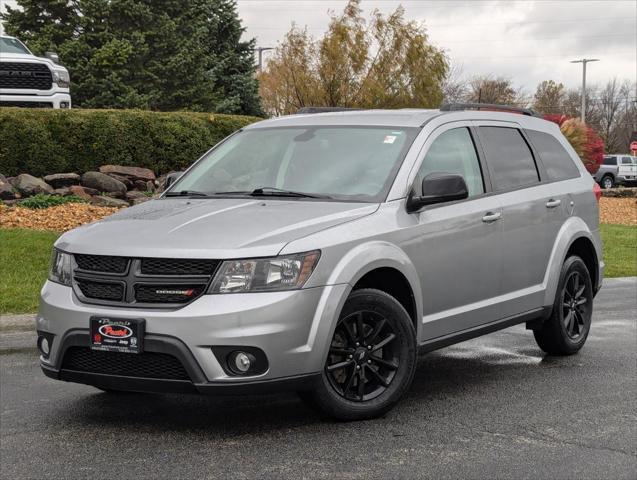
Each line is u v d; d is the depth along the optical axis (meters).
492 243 6.61
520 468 4.74
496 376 7.01
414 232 5.88
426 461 4.85
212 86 36.50
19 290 9.80
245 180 6.40
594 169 39.25
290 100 32.59
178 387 5.06
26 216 14.59
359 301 5.46
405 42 31.56
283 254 5.13
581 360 7.64
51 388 6.56
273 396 6.30
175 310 5.02
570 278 7.70
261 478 4.58
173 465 4.79
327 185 6.05
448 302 6.23
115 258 5.24
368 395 5.63
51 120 18.11
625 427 5.55
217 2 41.69
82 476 4.63
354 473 4.65
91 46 33.12
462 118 6.82
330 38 31.23
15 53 20.02
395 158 6.14
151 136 19.33
